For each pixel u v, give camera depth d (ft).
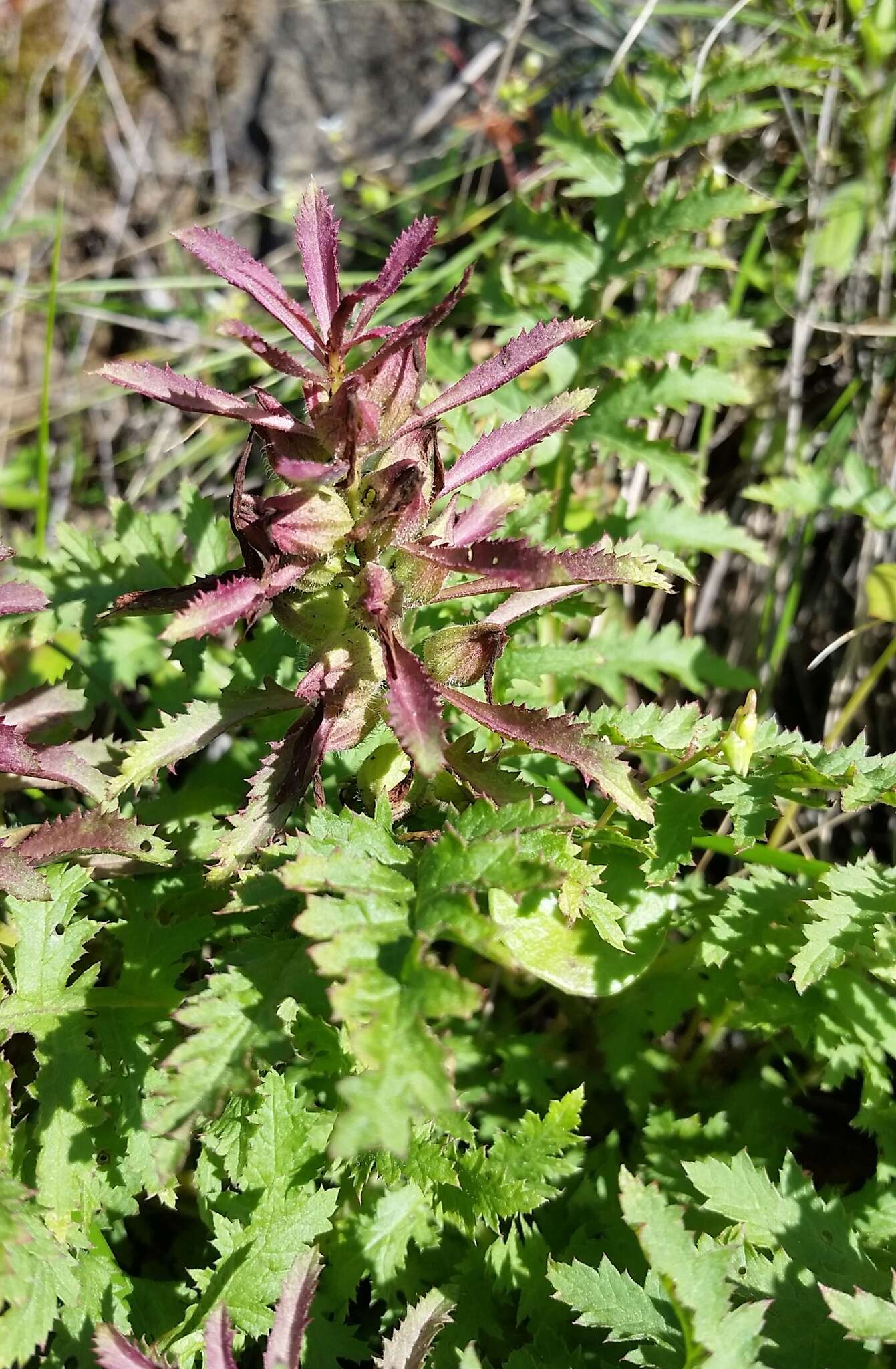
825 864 1.13
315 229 0.99
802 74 1.38
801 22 1.51
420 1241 1.05
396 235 1.77
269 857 1.01
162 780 1.25
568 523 1.44
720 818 1.39
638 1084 1.15
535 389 1.44
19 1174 1.00
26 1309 0.94
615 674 1.32
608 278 1.34
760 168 1.60
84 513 1.76
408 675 0.96
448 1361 1.01
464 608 1.20
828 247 1.53
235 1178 1.02
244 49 1.80
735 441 1.58
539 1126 1.03
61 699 1.19
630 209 1.45
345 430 0.96
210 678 1.27
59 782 1.16
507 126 1.65
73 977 1.17
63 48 1.80
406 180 1.80
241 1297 0.98
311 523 0.97
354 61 1.79
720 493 1.57
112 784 1.02
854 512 1.33
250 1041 0.92
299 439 0.98
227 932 1.15
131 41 1.80
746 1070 1.22
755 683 1.32
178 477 1.72
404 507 0.97
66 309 1.75
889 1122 1.09
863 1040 1.11
